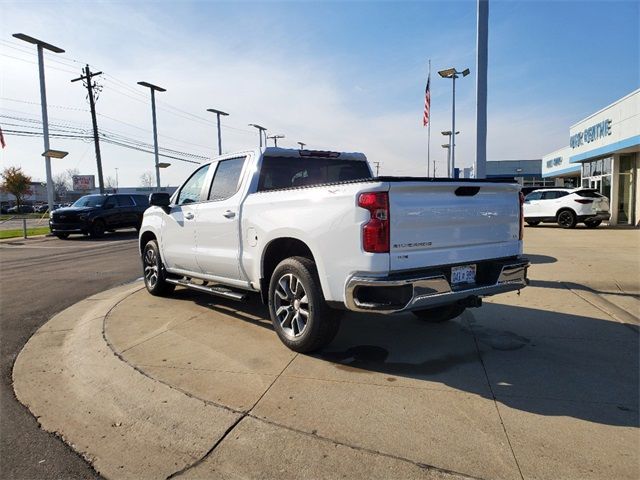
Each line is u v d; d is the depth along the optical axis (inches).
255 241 191.3
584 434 116.6
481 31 313.7
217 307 250.2
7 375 171.6
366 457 109.8
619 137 748.0
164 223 261.9
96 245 667.4
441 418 125.7
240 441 119.5
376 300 145.5
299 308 174.4
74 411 142.3
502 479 100.7
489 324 207.2
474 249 165.9
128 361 171.0
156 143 1342.3
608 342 181.8
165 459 115.9
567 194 750.5
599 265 358.3
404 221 146.9
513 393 139.6
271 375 156.2
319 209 159.9
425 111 936.3
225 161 227.6
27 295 305.9
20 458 118.0
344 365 163.8
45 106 948.6
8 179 2699.3
